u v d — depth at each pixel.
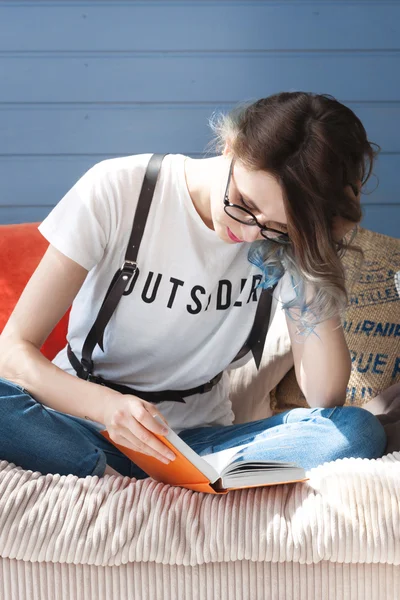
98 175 1.36
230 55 2.25
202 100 2.27
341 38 2.25
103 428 1.40
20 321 1.32
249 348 1.50
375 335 1.77
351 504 1.10
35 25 2.21
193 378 1.49
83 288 1.46
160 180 1.37
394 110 2.30
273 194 1.11
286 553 1.06
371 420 1.34
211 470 1.07
